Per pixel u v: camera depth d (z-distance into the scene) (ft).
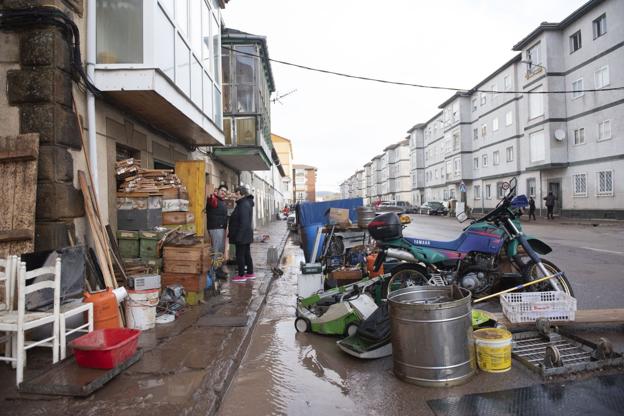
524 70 104.83
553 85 92.94
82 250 15.34
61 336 12.85
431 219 111.75
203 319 18.62
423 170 202.39
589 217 85.76
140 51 18.98
